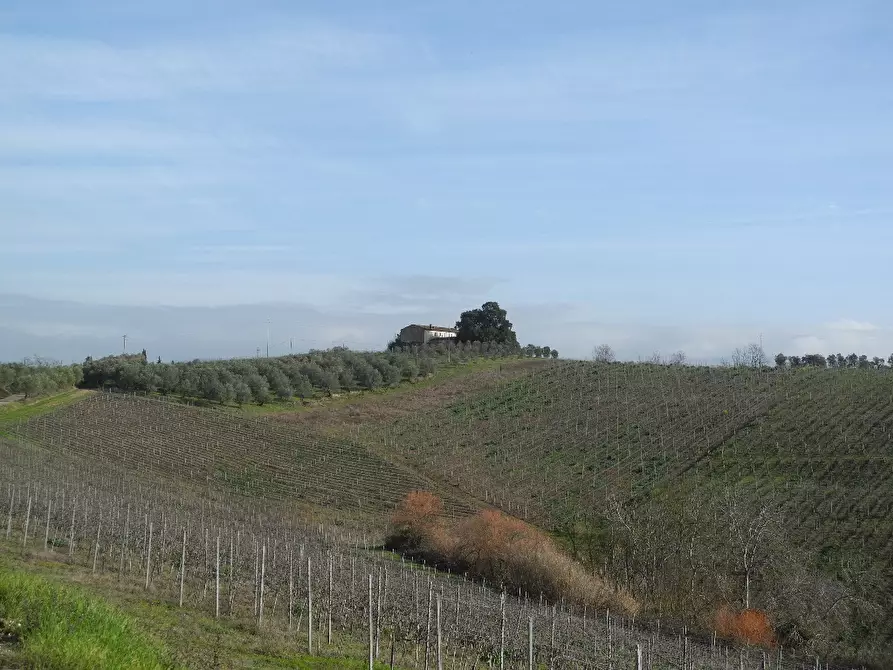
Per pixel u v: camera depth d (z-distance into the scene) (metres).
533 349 145.25
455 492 64.38
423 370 112.62
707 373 100.81
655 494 59.59
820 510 52.06
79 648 14.52
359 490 63.84
